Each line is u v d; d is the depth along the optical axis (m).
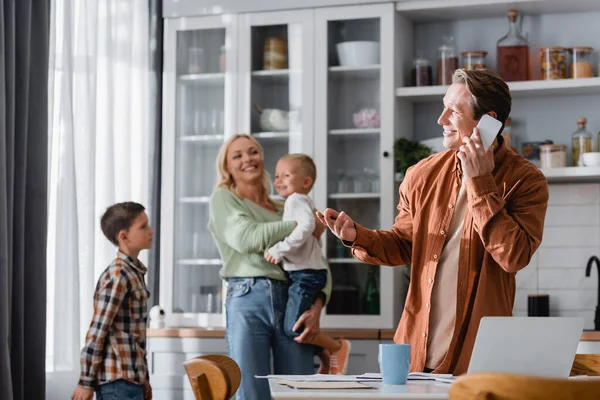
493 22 4.86
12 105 3.49
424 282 2.33
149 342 4.48
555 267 4.66
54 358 3.86
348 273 4.55
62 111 3.87
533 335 1.74
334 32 4.70
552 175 4.44
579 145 4.51
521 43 4.61
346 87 4.67
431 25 4.95
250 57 4.80
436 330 2.30
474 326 2.22
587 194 4.64
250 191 4.01
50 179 3.83
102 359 3.56
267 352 3.78
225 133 4.80
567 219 4.66
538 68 4.75
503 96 2.33
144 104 4.82
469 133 2.35
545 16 4.76
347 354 4.04
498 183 2.28
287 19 4.75
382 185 4.57
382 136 4.59
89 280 4.07
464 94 2.34
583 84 4.43
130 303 3.63
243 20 4.81
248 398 3.72
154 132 4.95
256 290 3.79
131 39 4.66
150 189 4.93
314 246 3.89
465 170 2.17
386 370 1.80
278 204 4.11
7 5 3.49
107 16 4.38
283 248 3.75
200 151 4.82
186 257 4.78
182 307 4.75
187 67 4.87
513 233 2.13
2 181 3.36
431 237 2.34
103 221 3.76
